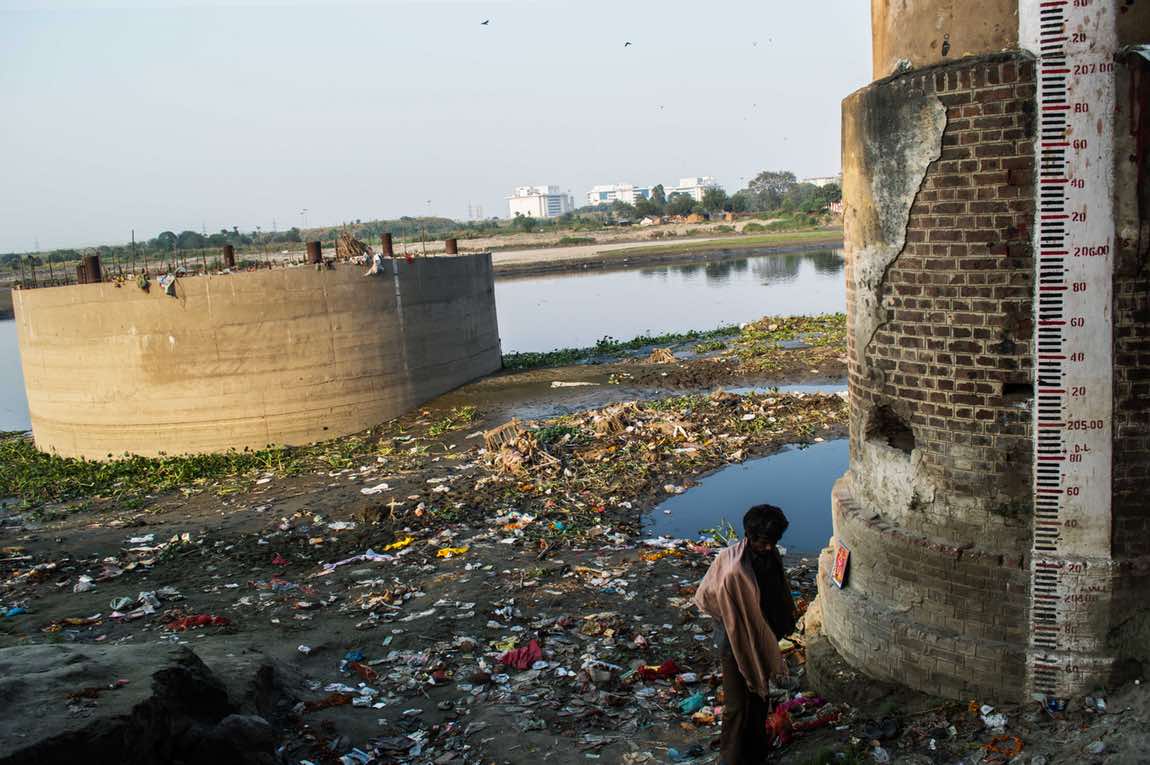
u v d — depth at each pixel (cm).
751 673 493
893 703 593
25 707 450
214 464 1692
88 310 1764
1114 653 529
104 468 1719
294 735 598
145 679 492
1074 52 488
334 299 1836
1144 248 494
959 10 532
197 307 1739
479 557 1084
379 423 1931
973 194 532
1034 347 523
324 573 1062
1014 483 541
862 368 636
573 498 1339
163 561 1136
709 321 3944
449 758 582
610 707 662
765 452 1550
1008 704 550
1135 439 513
